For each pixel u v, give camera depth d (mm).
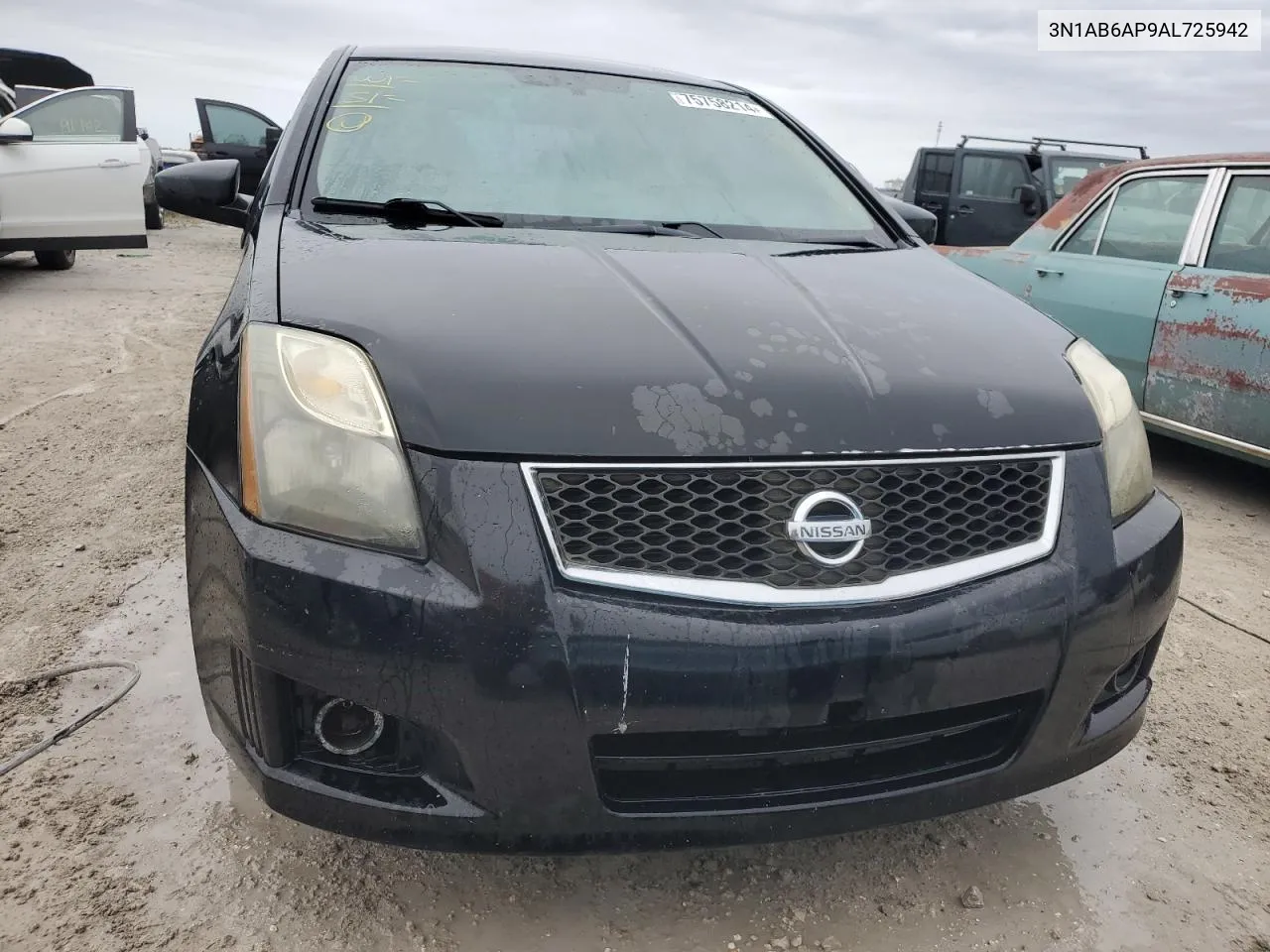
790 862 1833
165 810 1866
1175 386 4055
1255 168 3955
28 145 7223
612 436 1384
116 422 4301
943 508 1477
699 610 1347
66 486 3525
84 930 1576
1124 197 4559
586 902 1702
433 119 2465
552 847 1409
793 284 1939
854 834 1918
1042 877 1829
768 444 1413
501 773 1360
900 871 1826
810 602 1377
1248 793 2119
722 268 1988
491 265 1840
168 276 8938
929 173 9945
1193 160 4270
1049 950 1655
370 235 1986
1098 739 1636
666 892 1737
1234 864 1893
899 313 1841
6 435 4070
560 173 2395
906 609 1410
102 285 8164
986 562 1479
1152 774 2178
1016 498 1524
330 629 1349
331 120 2408
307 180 2229
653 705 1333
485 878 1744
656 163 2520
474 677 1324
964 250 5414
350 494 1390
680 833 1418
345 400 1440
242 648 1418
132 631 2518
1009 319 1932
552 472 1359
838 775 1484
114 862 1729
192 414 1645
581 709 1328
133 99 8195
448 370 1448
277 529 1410
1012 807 2037
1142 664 1767
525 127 2508
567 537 1353
